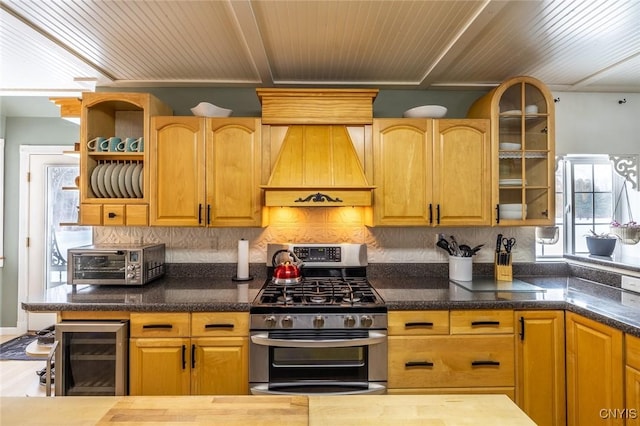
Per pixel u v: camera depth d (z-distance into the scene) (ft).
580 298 6.98
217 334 6.68
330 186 7.63
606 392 5.79
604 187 9.67
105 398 3.14
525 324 6.83
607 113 9.45
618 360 5.55
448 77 8.70
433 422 2.78
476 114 8.83
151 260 8.27
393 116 9.37
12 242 13.47
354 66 8.07
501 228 9.35
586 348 6.25
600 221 9.66
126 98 7.96
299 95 8.09
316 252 8.90
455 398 3.19
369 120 8.11
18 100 12.57
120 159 8.39
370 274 9.18
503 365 6.78
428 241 9.29
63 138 13.62
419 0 5.63
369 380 6.69
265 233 9.18
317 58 7.66
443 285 8.19
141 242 9.09
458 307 6.79
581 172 9.68
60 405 3.00
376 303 6.77
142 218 7.96
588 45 7.14
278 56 7.55
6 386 9.79
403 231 9.27
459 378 6.75
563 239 9.64
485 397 3.20
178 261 9.12
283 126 8.19
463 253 8.67
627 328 5.34
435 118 8.39
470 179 8.19
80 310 6.63
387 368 6.72
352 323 6.61
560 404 6.76
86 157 7.98
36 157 13.52
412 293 7.41
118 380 6.53
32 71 8.28
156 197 7.98
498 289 7.70
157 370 6.64
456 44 6.95
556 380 6.79
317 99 8.11
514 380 6.77
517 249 9.38
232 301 6.79
